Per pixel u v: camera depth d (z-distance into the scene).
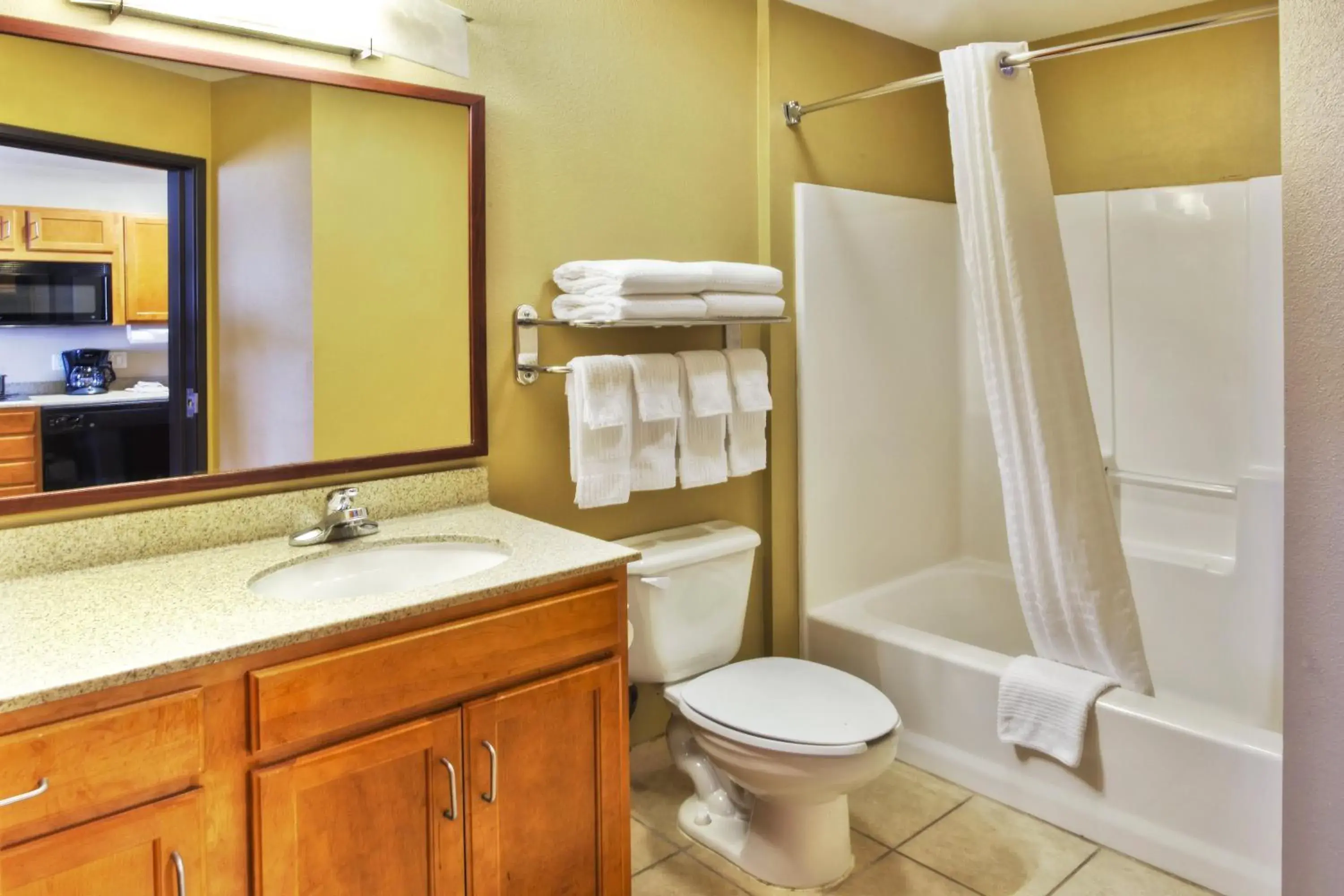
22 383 1.42
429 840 1.37
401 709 1.32
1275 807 1.74
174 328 1.57
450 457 1.92
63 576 1.44
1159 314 2.69
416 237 1.84
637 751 2.39
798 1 2.51
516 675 1.45
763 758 1.77
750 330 2.50
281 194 1.67
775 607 2.58
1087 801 2.02
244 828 1.19
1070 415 1.96
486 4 1.92
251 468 1.66
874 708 1.88
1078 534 1.97
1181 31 1.71
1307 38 1.17
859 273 2.69
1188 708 1.93
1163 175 2.72
